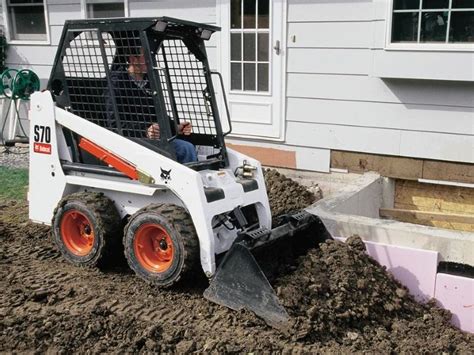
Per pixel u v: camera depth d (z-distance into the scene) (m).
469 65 6.04
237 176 5.21
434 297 4.77
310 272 4.56
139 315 4.42
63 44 5.07
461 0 6.04
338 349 4.05
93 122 5.17
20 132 10.10
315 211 5.48
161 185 4.71
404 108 6.69
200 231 4.54
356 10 6.71
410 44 6.33
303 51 7.21
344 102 7.07
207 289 4.58
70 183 5.27
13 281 4.96
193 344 4.02
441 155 6.61
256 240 4.52
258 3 7.44
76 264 5.27
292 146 7.59
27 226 6.36
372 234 5.07
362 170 7.16
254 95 7.72
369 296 4.50
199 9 7.98
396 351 4.12
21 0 9.73
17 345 4.04
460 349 4.27
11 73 10.07
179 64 6.06
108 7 8.84
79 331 4.17
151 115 4.78
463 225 6.72
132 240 4.82
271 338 4.11
